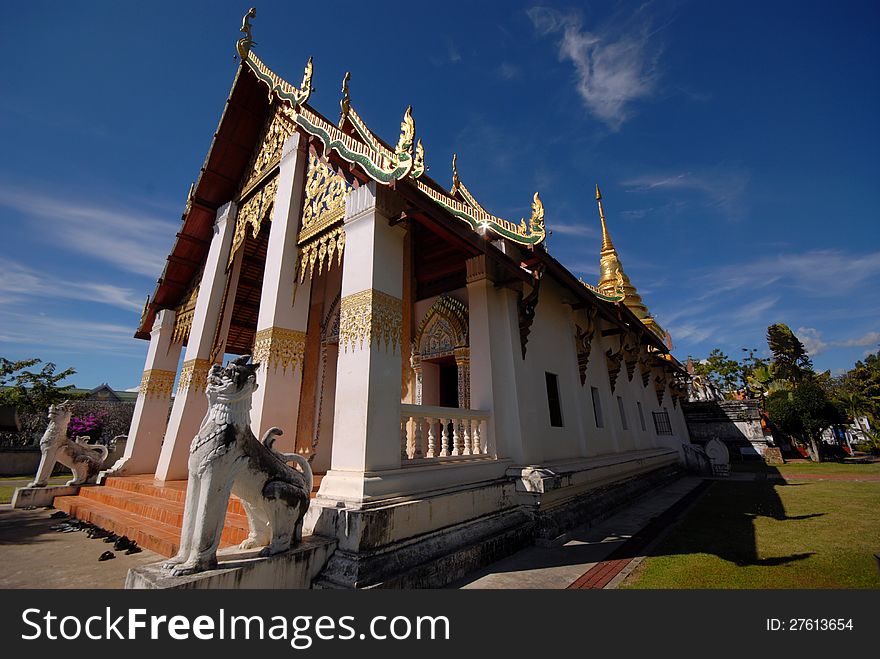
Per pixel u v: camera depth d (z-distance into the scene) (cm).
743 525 664
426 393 829
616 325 1123
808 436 2047
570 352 917
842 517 695
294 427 566
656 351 1504
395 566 354
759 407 2245
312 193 613
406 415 482
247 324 1130
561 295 935
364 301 452
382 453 410
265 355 566
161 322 980
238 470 309
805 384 2067
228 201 905
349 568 329
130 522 537
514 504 571
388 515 369
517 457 616
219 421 309
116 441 1020
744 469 1691
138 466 873
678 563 468
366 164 463
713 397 3284
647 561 479
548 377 812
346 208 523
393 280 478
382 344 443
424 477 447
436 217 498
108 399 3200
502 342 679
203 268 945
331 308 880
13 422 1862
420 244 800
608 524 714
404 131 444
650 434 1370
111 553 449
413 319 832
